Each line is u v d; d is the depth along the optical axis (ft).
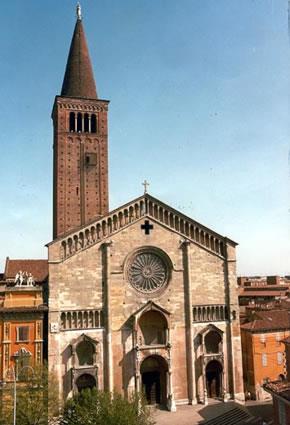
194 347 232.32
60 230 307.17
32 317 209.56
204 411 214.69
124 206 234.38
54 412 173.58
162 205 241.14
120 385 216.95
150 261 235.61
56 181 318.24
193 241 242.78
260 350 249.75
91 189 318.86
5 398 180.34
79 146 322.34
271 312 272.51
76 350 213.87
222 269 245.04
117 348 220.23
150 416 182.29
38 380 175.22
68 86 331.77
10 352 203.10
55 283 215.51
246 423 195.00
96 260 224.94
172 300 233.76
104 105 333.62
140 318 228.02
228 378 234.99
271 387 157.79
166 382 225.56
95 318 219.61
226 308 241.96
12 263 299.38
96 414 151.74
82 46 338.95
